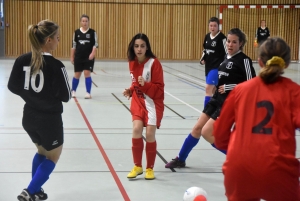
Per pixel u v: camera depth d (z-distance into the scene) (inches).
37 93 167.0
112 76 653.3
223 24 950.4
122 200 182.5
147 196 187.9
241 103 123.3
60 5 911.0
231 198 122.1
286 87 121.3
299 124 115.6
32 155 244.2
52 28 167.8
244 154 118.5
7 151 251.1
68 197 184.5
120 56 941.8
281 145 117.2
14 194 186.7
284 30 955.3
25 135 289.6
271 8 941.2
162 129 315.9
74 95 453.1
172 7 935.0
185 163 232.7
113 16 927.0
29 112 168.7
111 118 351.3
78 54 445.1
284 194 116.6
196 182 207.6
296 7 928.3
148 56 213.0
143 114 210.4
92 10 920.3
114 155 247.8
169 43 946.1
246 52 962.1
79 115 360.5
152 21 935.0
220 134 129.0
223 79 199.6
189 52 952.3
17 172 215.0
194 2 936.3
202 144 277.3
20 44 908.6
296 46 962.1
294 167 117.0
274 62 119.9
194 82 602.5
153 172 213.6
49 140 167.8
